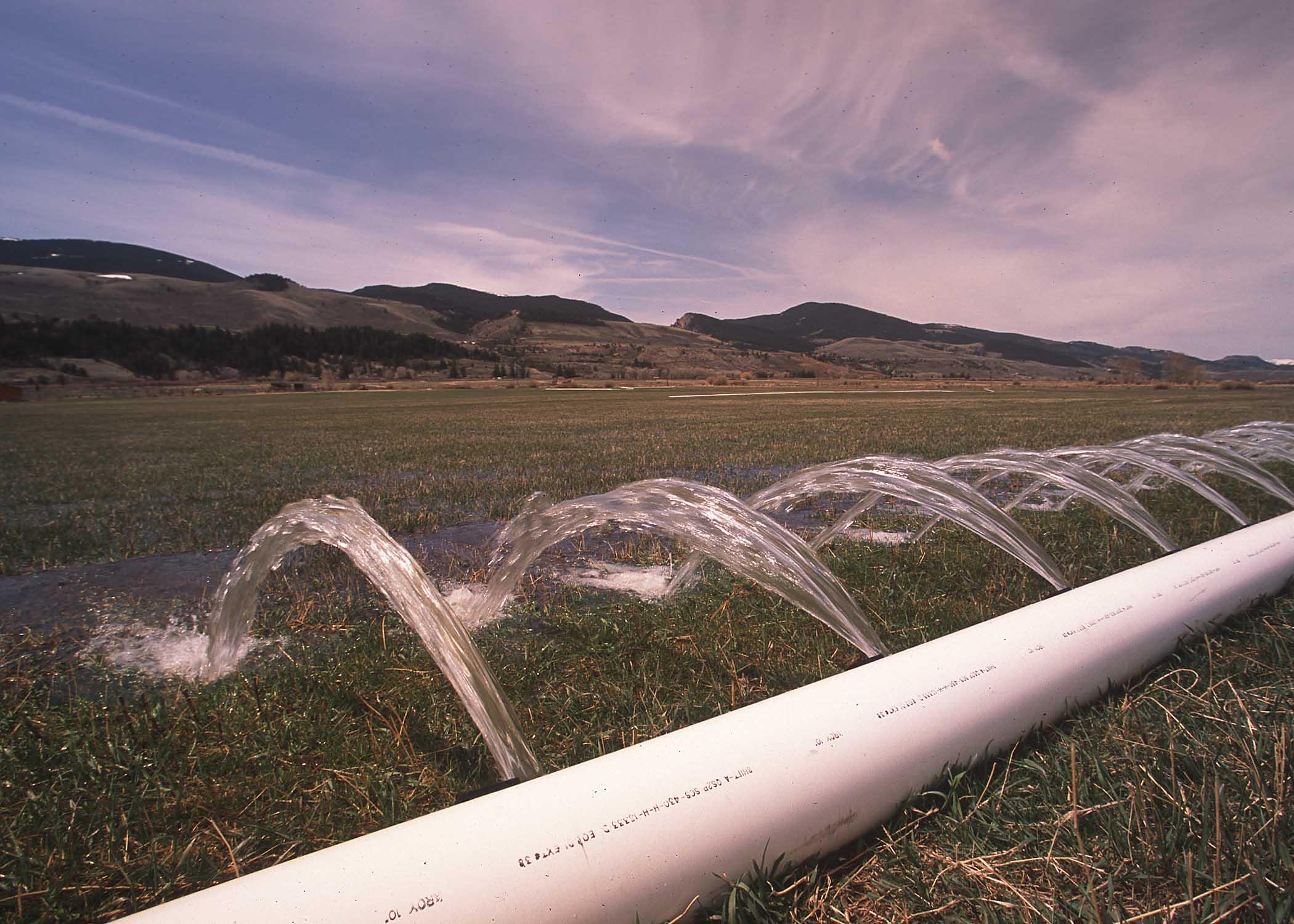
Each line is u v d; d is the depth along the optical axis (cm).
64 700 324
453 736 268
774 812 173
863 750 193
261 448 1852
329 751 260
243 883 136
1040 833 193
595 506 381
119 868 197
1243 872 168
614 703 285
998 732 226
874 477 396
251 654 374
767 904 167
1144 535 536
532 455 1467
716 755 176
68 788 238
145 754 258
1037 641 253
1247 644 310
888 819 199
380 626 401
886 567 470
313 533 336
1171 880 172
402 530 713
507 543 523
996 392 6819
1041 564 387
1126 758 221
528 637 370
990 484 918
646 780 166
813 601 305
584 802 158
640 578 504
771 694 289
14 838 207
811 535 620
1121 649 274
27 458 1734
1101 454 619
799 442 1581
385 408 4706
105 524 795
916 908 172
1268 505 689
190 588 521
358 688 309
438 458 1462
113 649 394
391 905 134
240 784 240
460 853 143
